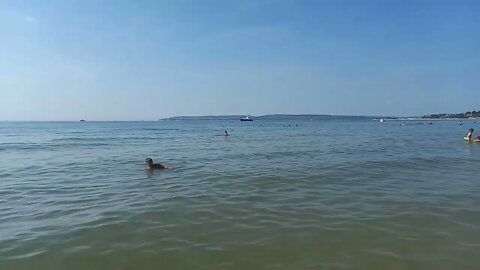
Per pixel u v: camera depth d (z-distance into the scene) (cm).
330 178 1712
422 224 970
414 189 1435
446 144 3862
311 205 1192
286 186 1526
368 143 4162
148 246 830
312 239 868
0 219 1062
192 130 9981
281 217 1054
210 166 2208
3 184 1675
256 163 2328
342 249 805
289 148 3553
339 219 1028
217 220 1028
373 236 884
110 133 8344
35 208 1193
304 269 709
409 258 754
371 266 719
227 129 10400
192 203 1229
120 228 961
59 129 11675
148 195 1371
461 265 720
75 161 2644
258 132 7981
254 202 1238
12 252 802
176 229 950
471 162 2266
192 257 768
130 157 2880
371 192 1388
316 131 8269
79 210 1155
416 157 2584
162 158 2736
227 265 730
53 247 829
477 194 1327
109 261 753
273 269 711
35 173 2041
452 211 1091
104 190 1491
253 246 827
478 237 868
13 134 7875
